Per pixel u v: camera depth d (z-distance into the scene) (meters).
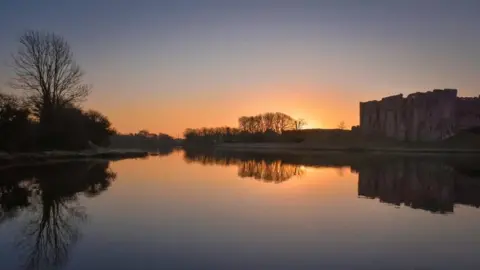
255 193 23.73
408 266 10.43
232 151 128.38
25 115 48.75
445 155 99.69
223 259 10.78
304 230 14.15
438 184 30.77
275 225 14.86
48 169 38.03
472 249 12.02
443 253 11.61
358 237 13.27
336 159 73.25
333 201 21.02
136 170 40.62
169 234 13.41
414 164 59.28
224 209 18.09
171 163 55.06
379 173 40.66
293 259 10.84
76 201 20.05
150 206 18.73
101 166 44.78
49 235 13.32
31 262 10.59
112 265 10.27
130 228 14.26
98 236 13.15
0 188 24.58
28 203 19.39
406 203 20.81
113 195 22.20
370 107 172.12
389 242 12.70
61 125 59.66
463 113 150.88
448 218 16.73
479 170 46.88
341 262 10.65
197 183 28.81
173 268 10.05
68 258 10.86
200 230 13.99
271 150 137.00
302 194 23.56
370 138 160.62
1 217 16.14
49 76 58.12
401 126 157.62
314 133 181.12
